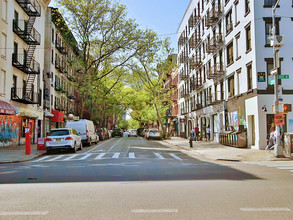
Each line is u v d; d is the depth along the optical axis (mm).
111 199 6141
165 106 52469
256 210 5320
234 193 6707
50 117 36938
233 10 25938
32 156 17359
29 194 6625
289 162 14219
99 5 32938
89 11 32531
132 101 63438
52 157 17516
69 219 4805
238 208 5449
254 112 21703
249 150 20344
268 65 21547
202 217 4906
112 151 21234
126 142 35531
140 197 6320
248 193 6707
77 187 7457
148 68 41438
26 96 26484
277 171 10508
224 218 4855
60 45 41656
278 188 7297
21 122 27281
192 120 44844
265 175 9516
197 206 5586
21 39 26797
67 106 47312
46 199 6148
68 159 15859
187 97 48031
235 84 25641
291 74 21484
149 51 35812
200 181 8344
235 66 25594
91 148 24812
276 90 16016
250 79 22812
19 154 18344
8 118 24328
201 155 19031
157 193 6711
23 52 27406
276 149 16109
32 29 29031
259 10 21703
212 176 9305
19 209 5387
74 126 26500
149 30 35312
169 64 41125
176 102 59094
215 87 32000
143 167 11742
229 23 27484
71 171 10555
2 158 16109
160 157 16797
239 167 11805
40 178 8984
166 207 5520
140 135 69750
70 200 6059
